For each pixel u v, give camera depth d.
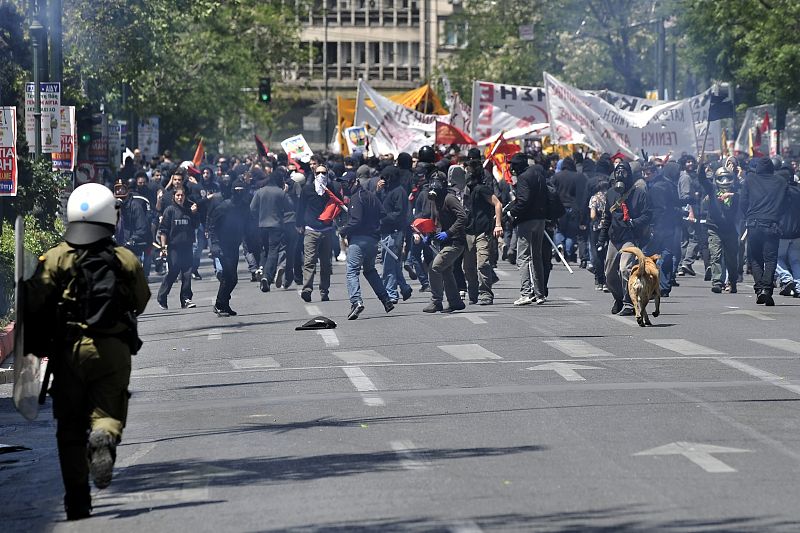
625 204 38.31
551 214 42.25
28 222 50.03
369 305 43.31
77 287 15.94
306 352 32.03
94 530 15.52
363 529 14.85
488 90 75.06
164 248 44.75
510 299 44.25
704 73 97.12
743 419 21.75
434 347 32.19
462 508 15.77
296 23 145.00
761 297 41.78
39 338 16.05
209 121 119.81
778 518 14.95
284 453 19.86
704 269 58.62
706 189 46.56
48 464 20.34
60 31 56.38
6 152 39.50
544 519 15.10
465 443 20.12
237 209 41.38
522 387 25.75
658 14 122.19
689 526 14.64
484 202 41.97
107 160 67.62
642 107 72.00
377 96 80.06
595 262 47.00
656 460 18.48
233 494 17.12
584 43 135.25
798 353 30.42
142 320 41.78
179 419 23.59
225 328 38.16
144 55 82.50
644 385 25.70
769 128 82.38
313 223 44.91
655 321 37.25
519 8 139.75
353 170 60.78
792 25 85.56
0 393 28.36
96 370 15.95
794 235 42.25
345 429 21.72
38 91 50.50
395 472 18.08
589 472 17.75
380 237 41.62
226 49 114.81
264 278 49.66
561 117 67.69
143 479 18.41
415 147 80.06
